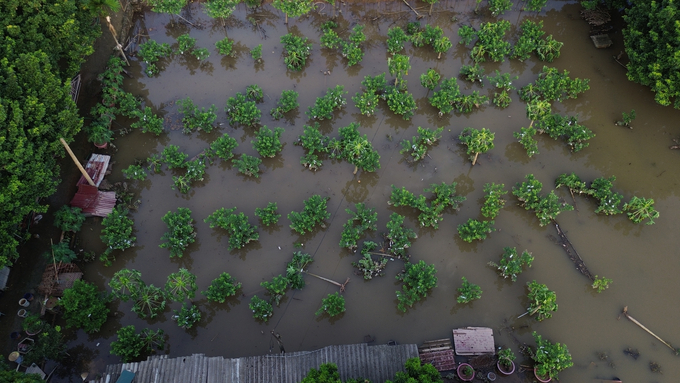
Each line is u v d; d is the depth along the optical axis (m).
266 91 32.84
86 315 22.20
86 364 22.61
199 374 20.92
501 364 22.19
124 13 35.44
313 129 28.98
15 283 23.92
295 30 36.38
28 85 22.48
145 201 27.72
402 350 21.81
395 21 36.81
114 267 25.44
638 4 29.36
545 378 21.81
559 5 37.50
